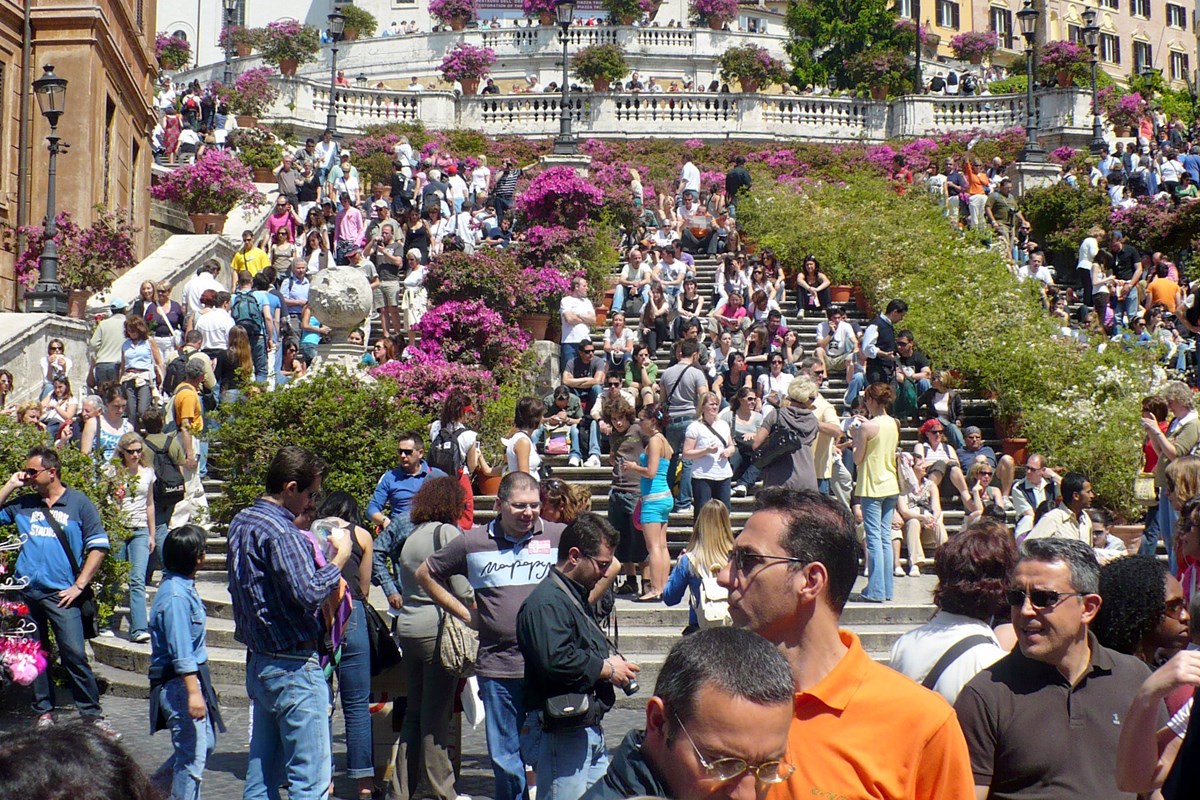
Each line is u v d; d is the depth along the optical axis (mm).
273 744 9742
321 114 63812
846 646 5391
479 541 10531
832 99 65812
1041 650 6180
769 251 36688
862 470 17453
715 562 12453
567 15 44812
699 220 41812
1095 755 6109
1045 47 67812
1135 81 86438
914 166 58875
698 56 84750
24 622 12344
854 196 42312
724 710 4137
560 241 34125
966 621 7008
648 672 15234
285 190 42000
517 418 17781
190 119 51125
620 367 26688
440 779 11070
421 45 85500
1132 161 49469
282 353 28688
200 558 10359
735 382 24906
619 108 65062
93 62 30750
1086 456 24203
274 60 78125
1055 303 35500
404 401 20234
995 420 26641
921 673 6902
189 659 10117
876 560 17328
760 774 4148
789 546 5285
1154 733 5707
